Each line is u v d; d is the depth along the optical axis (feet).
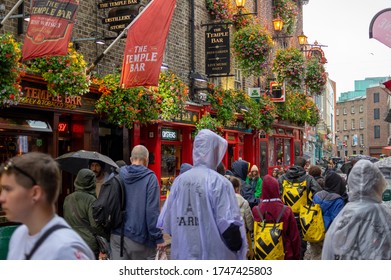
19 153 33.19
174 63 51.21
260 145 73.31
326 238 11.83
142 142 48.80
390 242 11.30
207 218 12.72
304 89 89.76
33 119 33.73
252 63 57.88
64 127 38.27
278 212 17.90
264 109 67.21
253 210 18.39
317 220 21.75
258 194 35.19
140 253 17.31
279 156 82.58
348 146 302.45
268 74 79.15
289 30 87.15
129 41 34.27
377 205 11.58
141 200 17.28
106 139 43.78
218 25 54.95
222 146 13.67
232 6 62.80
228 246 12.64
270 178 18.25
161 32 33.78
